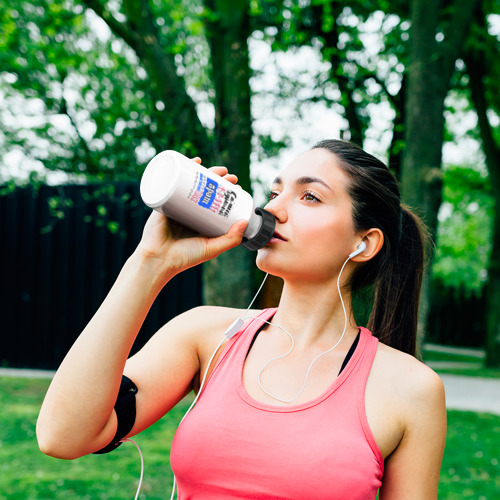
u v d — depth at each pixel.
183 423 1.23
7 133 6.46
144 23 6.08
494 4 8.85
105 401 1.10
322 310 1.31
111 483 3.78
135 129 6.52
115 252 8.41
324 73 8.53
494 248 11.59
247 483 1.12
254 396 1.22
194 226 1.19
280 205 1.30
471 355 14.60
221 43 5.64
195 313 1.42
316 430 1.14
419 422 1.19
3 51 6.56
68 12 6.91
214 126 5.79
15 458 4.22
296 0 7.73
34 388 7.01
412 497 1.18
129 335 1.13
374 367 1.24
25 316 8.78
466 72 10.80
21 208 8.80
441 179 5.49
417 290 1.61
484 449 4.89
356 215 1.30
